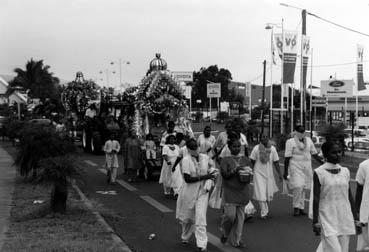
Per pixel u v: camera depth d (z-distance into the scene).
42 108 41.06
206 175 8.34
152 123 21.28
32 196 13.12
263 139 11.08
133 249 8.16
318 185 6.34
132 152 17.00
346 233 6.35
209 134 13.75
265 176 11.00
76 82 34.41
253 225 10.41
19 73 82.69
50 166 10.41
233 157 8.56
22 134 14.27
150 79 20.69
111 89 29.22
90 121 29.06
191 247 8.59
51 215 10.43
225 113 76.00
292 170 11.38
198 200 8.38
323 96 56.12
